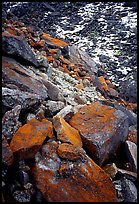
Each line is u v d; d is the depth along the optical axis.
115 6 22.34
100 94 8.70
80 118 4.65
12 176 3.43
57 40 11.45
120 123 4.59
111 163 4.23
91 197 3.47
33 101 4.31
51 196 3.35
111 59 14.82
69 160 3.71
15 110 3.93
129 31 18.30
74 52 11.43
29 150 3.54
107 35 17.94
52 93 5.45
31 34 9.18
